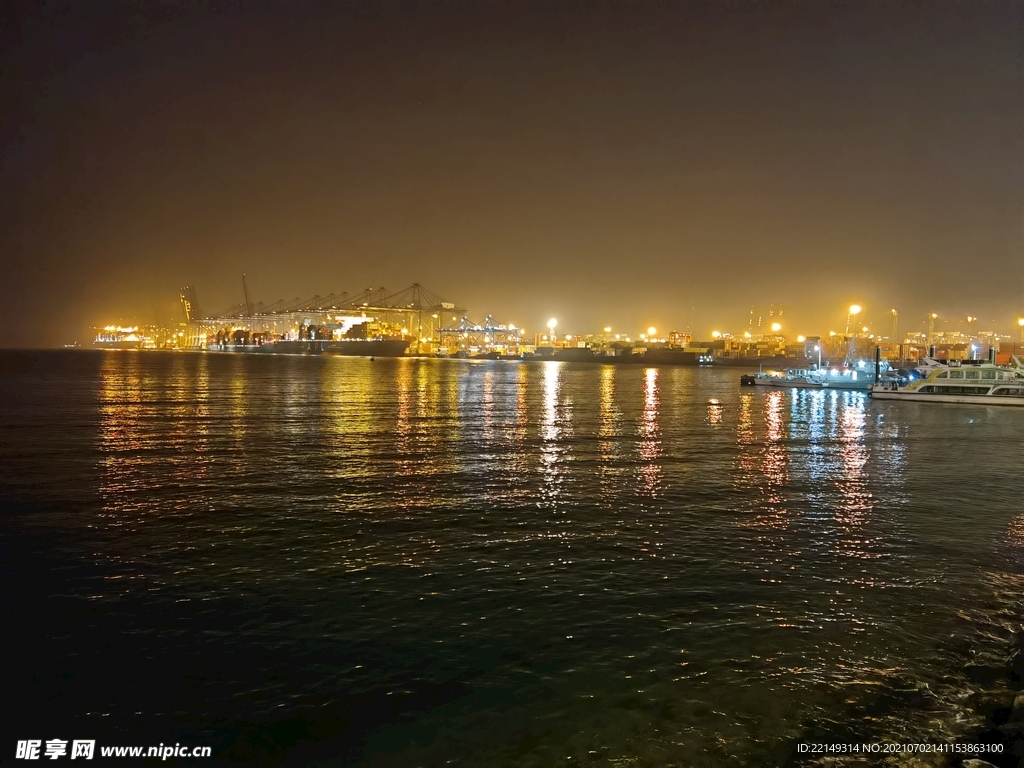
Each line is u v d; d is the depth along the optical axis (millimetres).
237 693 9820
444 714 9336
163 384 88812
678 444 35938
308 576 14422
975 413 58625
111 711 9383
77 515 19438
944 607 12898
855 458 31688
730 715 9297
